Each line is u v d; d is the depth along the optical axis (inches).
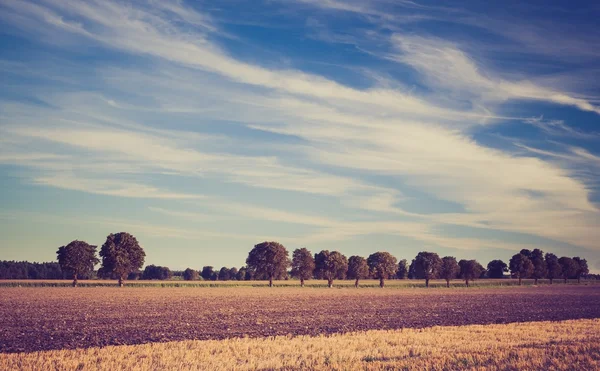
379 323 1555.1
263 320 1626.5
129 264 4911.4
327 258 5866.1
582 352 829.8
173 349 922.1
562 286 6289.4
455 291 4505.4
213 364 768.9
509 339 1077.1
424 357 805.2
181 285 5280.5
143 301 2583.7
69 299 2714.1
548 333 1194.6
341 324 1517.0
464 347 935.7
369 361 799.7
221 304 2410.2
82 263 4906.5
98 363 787.4
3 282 5383.9
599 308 2351.1
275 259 5546.3
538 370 682.2
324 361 798.5
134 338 1174.3
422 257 6323.8
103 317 1697.8
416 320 1675.7
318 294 3636.8
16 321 1557.6
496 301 2901.1
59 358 831.1
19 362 800.9
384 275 5994.1
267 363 772.6
